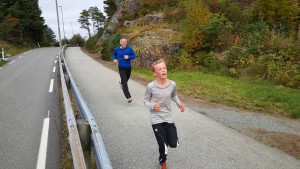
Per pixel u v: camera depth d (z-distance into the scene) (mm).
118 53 7863
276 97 9469
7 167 4457
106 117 6727
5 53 31953
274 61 13688
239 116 7328
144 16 27609
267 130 6258
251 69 13703
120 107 7633
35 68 18531
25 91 10664
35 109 7906
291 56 13695
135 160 4480
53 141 5484
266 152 4867
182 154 4727
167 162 4441
